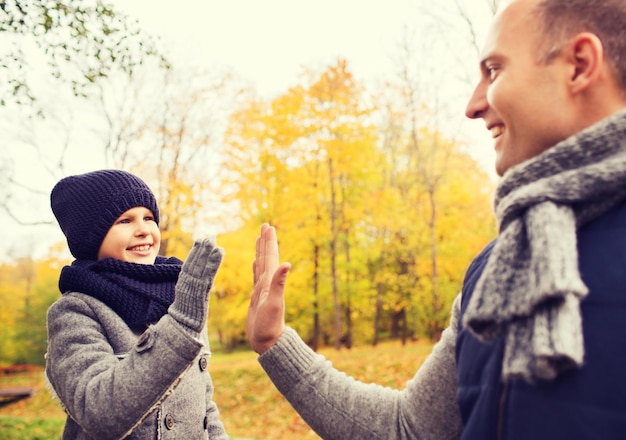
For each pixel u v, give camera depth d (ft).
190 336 4.35
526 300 2.18
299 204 61.00
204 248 4.55
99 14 22.29
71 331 5.03
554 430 2.15
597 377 2.11
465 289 3.24
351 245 70.38
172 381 4.34
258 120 59.41
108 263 5.55
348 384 3.99
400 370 45.88
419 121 67.56
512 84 2.74
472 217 64.54
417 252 66.23
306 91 61.11
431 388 3.67
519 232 2.41
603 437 2.04
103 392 4.30
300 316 72.28
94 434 4.29
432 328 66.54
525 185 2.51
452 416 3.58
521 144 2.79
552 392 2.20
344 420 3.80
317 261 67.92
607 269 2.26
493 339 2.43
